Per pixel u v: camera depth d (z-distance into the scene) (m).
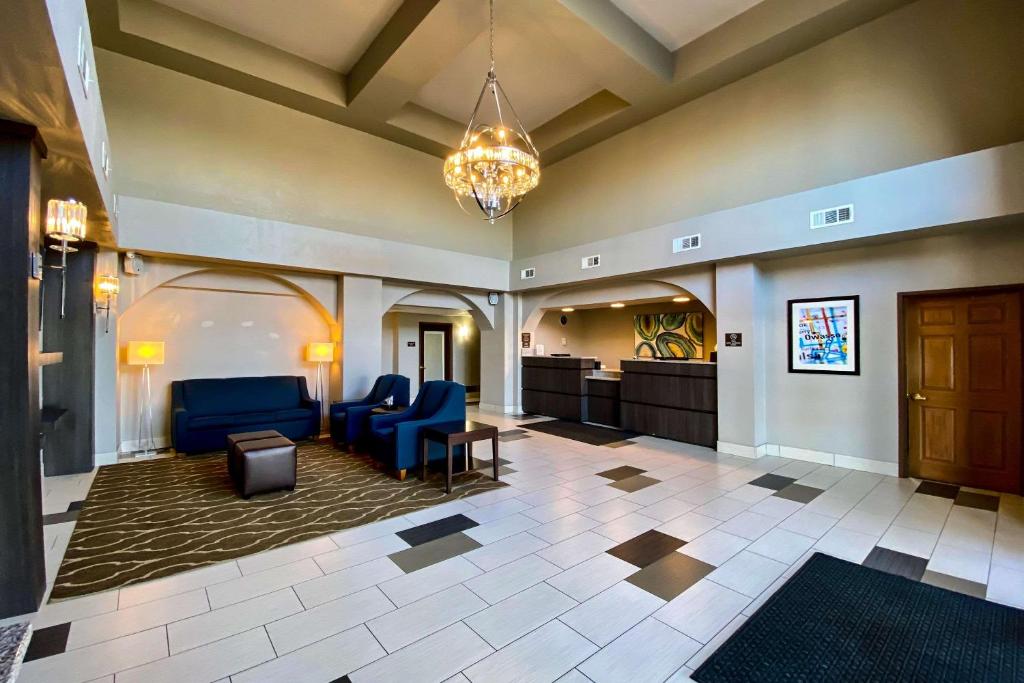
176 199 5.45
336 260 6.48
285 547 3.08
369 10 4.97
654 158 6.42
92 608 2.37
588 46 4.87
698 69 5.30
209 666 1.94
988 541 3.15
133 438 5.70
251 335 6.57
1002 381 4.15
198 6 4.93
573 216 7.66
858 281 4.86
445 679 1.87
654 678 1.88
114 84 5.11
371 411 5.80
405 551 3.02
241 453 4.02
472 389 11.59
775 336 5.50
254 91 5.87
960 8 4.04
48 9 1.46
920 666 1.94
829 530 3.35
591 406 7.94
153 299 5.86
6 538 2.28
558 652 2.04
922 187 4.00
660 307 8.80
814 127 4.88
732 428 5.64
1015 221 3.81
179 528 3.37
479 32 4.69
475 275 8.16
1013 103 3.80
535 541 3.17
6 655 1.17
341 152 6.78
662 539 3.20
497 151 4.18
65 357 4.66
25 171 2.33
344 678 1.87
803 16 4.51
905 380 4.61
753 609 2.37
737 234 5.27
